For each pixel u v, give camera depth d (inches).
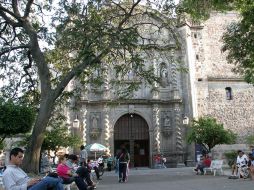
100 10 806.5
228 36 770.8
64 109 1603.1
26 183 305.1
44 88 750.5
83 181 573.9
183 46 1736.0
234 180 827.4
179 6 808.3
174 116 1705.2
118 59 1004.6
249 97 1809.8
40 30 808.3
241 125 1776.6
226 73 1803.6
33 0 804.0
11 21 793.6
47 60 935.7
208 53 1806.1
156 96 1705.2
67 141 1337.4
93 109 1669.5
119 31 756.6
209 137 1471.5
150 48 884.6
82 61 801.6
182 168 1512.1
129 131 1711.4
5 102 897.5
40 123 732.7
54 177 343.9
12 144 1422.2
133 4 805.9
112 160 1528.1
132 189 716.0
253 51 708.0
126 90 946.7
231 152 1256.2
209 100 1763.0
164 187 731.4
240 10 623.8
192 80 1722.4
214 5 630.5
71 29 754.2
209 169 1083.3
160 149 1685.5
